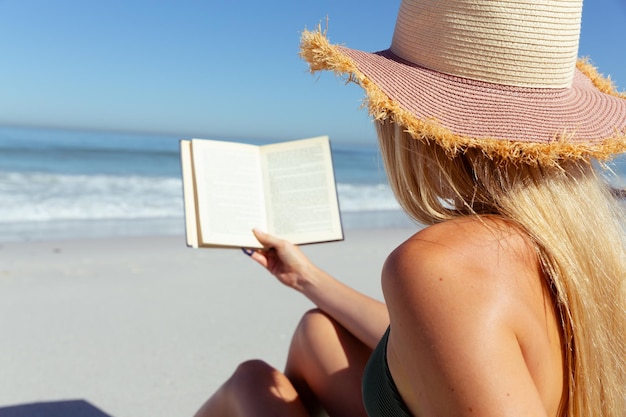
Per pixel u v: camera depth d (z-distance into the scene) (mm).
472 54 1215
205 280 5227
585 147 1130
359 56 1318
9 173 16359
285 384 1763
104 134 58469
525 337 977
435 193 1245
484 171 1176
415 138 1221
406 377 1069
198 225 2109
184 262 6043
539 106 1199
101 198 11766
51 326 3838
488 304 949
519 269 1039
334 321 1948
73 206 10625
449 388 921
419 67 1273
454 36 1224
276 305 4457
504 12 1192
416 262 999
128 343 3568
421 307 965
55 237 7590
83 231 8227
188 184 2129
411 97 1214
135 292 4742
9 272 5332
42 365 3205
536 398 907
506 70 1209
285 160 2262
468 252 1020
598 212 1187
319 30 1303
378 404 1184
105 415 2668
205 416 1873
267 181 2244
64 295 4594
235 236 2107
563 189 1165
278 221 2207
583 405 1104
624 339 1185
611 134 1194
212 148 2191
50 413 2670
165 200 12008
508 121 1171
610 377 1145
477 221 1111
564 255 1087
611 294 1160
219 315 4168
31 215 9602
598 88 1629
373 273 5820
